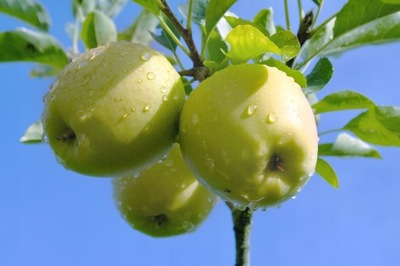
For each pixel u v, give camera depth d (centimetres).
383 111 72
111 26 82
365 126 73
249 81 60
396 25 76
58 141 63
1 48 77
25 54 78
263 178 60
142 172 72
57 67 79
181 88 63
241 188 60
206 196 73
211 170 60
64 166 63
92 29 81
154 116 61
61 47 78
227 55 64
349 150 78
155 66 62
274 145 59
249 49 63
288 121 59
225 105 59
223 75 61
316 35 76
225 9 68
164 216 74
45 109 63
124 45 63
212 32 73
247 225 73
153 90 61
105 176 63
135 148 61
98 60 62
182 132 61
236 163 59
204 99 60
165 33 75
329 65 68
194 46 68
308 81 67
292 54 62
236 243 73
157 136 62
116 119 61
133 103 61
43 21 81
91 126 61
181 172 72
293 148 60
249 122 59
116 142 61
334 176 76
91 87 61
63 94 61
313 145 61
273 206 62
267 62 63
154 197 72
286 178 61
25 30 77
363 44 76
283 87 60
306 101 61
